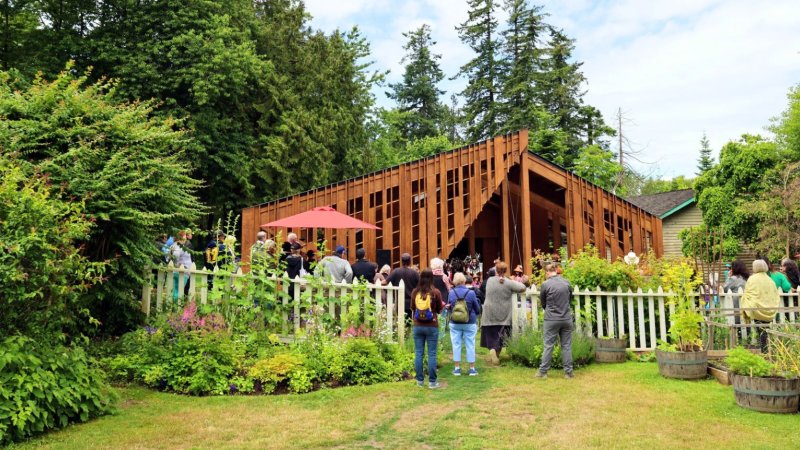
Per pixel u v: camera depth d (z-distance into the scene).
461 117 49.06
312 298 9.21
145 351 7.65
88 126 7.96
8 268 5.48
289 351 8.19
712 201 21.25
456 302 8.74
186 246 10.68
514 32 45.72
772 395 6.41
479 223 23.52
